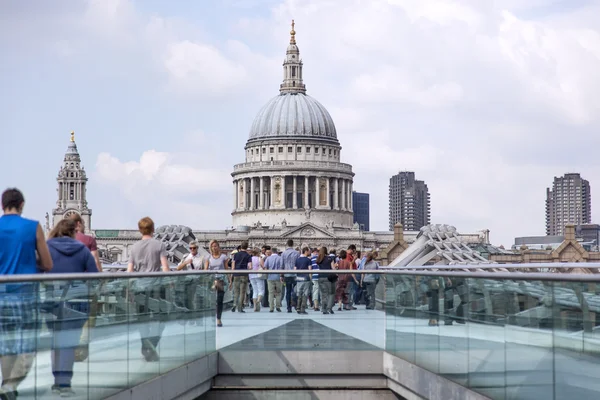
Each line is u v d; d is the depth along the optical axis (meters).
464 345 21.06
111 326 19.53
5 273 18.27
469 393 20.56
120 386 19.91
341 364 28.69
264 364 28.70
